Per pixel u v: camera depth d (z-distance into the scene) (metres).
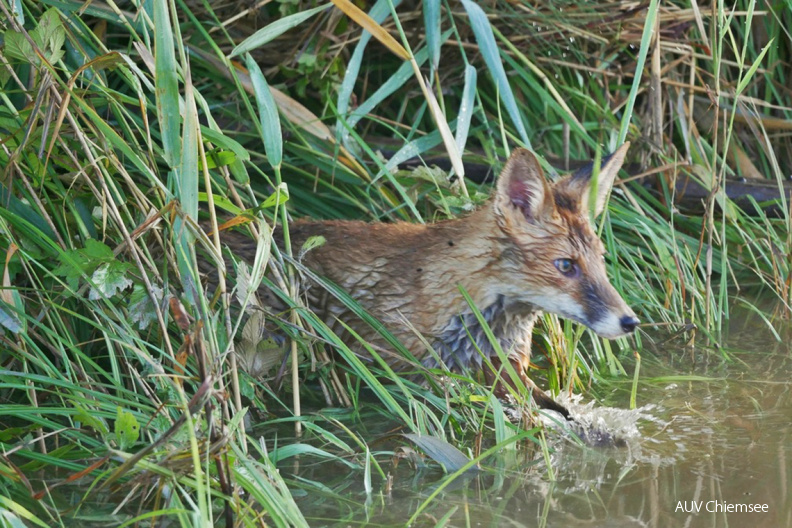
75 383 6.60
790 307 10.02
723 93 11.66
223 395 5.52
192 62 10.13
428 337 7.93
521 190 7.59
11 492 5.86
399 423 7.39
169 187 7.16
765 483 6.18
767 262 10.47
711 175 10.70
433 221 8.91
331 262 8.16
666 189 10.93
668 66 11.57
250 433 7.18
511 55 11.56
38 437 6.35
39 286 7.36
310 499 6.02
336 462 6.64
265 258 6.39
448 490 6.16
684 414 7.54
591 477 6.35
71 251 6.57
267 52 10.86
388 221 10.09
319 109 11.34
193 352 5.99
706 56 11.28
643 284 10.03
